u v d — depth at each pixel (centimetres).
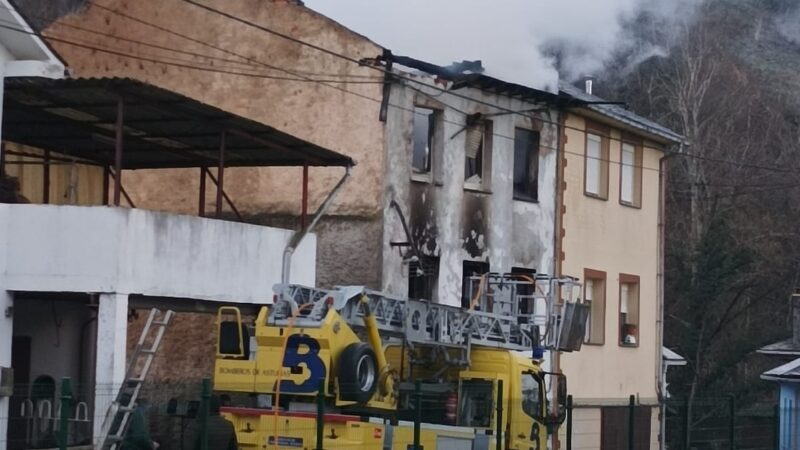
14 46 2211
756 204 5666
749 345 5056
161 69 3275
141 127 2436
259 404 1856
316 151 2569
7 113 2375
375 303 1931
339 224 3067
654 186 4084
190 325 3061
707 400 3719
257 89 3177
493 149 3362
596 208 3759
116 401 2039
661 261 4109
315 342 1811
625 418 3872
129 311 2520
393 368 2011
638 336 3969
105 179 2909
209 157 2727
